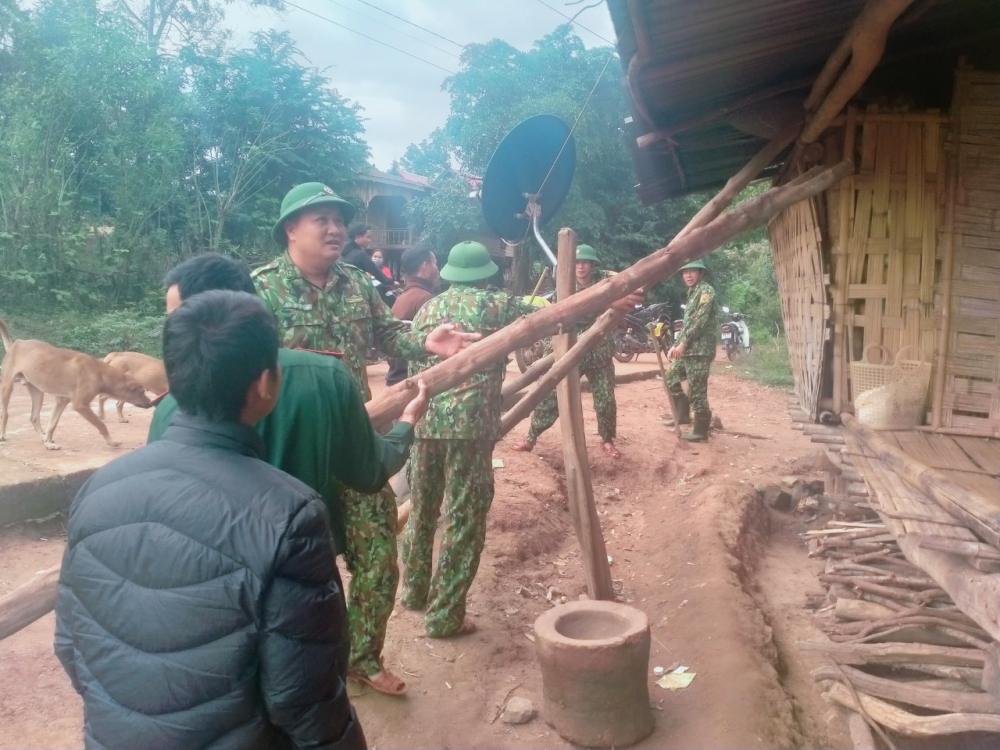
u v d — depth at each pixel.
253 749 1.51
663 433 8.75
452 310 3.89
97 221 15.09
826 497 5.36
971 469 3.52
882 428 4.30
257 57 19.84
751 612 4.36
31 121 13.14
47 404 8.29
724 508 6.18
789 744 3.16
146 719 1.48
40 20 15.48
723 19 3.48
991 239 4.33
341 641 1.59
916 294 4.43
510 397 4.91
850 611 4.02
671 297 24.69
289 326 2.99
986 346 4.32
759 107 4.76
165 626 1.46
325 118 21.17
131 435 6.73
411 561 4.17
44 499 5.12
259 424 2.40
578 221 21.92
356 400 2.50
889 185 4.44
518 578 5.05
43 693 3.32
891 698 3.38
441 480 4.02
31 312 12.71
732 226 3.94
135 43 15.10
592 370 7.46
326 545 1.56
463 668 3.75
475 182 21.97
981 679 3.17
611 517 6.68
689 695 3.56
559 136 5.20
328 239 2.99
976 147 4.32
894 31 4.12
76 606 1.54
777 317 21.27
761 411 11.45
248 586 1.45
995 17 4.22
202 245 16.56
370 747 3.11
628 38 3.69
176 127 16.56
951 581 2.59
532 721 3.35
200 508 1.49
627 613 3.31
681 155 6.15
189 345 1.58
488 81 22.55
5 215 12.93
